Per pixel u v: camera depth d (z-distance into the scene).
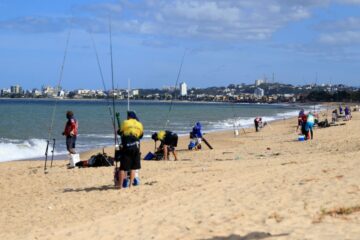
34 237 8.41
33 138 37.34
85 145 32.22
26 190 13.09
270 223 7.53
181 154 23.12
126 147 12.05
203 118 76.19
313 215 7.76
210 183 11.75
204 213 8.61
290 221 7.54
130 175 12.21
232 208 8.77
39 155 26.59
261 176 11.87
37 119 63.84
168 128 50.78
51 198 11.78
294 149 23.81
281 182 10.75
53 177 14.77
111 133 43.34
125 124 12.09
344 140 26.14
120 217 9.08
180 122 63.59
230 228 7.51
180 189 11.42
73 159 17.33
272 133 39.97
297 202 8.69
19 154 26.77
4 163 20.38
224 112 107.12
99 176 14.63
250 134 39.56
